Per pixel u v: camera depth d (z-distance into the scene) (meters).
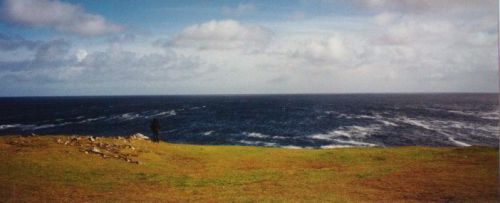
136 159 23.42
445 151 27.86
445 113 115.00
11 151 23.03
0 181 17.12
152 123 30.84
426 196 16.05
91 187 17.14
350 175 20.44
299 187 17.86
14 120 99.25
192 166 22.88
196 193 16.64
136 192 16.61
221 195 16.30
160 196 15.99
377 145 53.44
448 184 17.98
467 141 57.44
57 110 145.38
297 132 67.69
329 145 53.56
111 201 14.97
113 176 19.38
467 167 22.00
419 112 119.75
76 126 81.94
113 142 27.33
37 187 16.59
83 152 23.94
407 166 22.69
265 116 104.50
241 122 87.19
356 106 161.88
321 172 21.34
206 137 62.91
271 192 16.88
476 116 102.75
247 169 22.27
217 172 21.36
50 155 22.61
